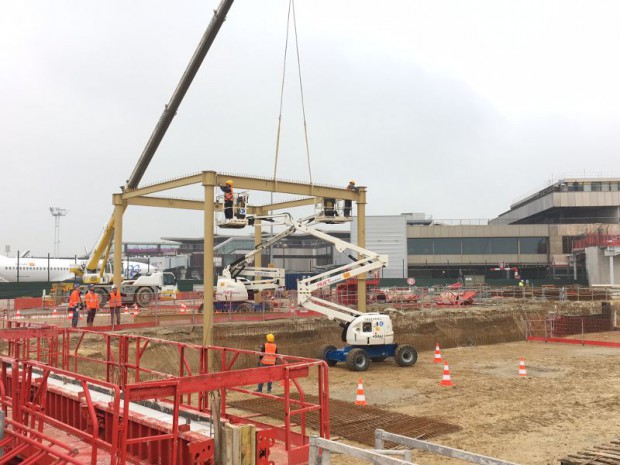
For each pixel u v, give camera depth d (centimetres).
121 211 2880
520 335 3638
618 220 8094
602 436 1209
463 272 7919
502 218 10469
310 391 1736
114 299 2400
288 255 9994
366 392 1717
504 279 7556
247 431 634
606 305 4331
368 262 2288
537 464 1021
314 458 518
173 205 3000
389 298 4250
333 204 2611
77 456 682
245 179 2355
